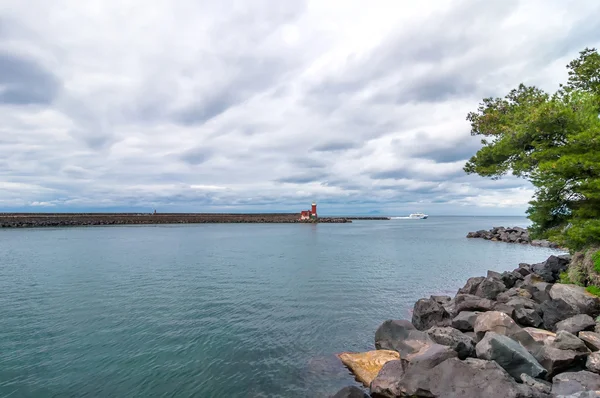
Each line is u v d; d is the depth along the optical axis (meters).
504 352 9.53
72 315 15.55
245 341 12.93
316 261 34.25
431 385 8.37
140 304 17.52
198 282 23.17
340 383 9.95
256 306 17.62
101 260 32.22
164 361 11.09
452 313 16.08
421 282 24.72
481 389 7.95
